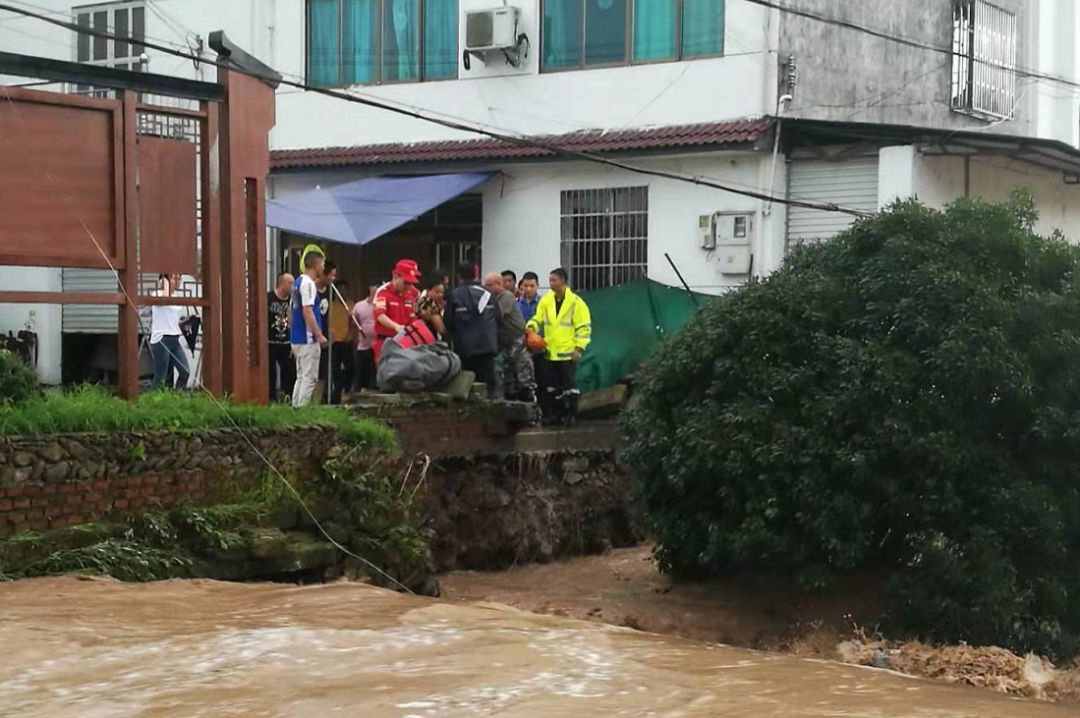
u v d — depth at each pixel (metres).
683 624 13.22
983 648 11.57
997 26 24.19
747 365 13.12
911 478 12.43
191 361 16.39
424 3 22.41
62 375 23.39
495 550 15.24
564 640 7.41
